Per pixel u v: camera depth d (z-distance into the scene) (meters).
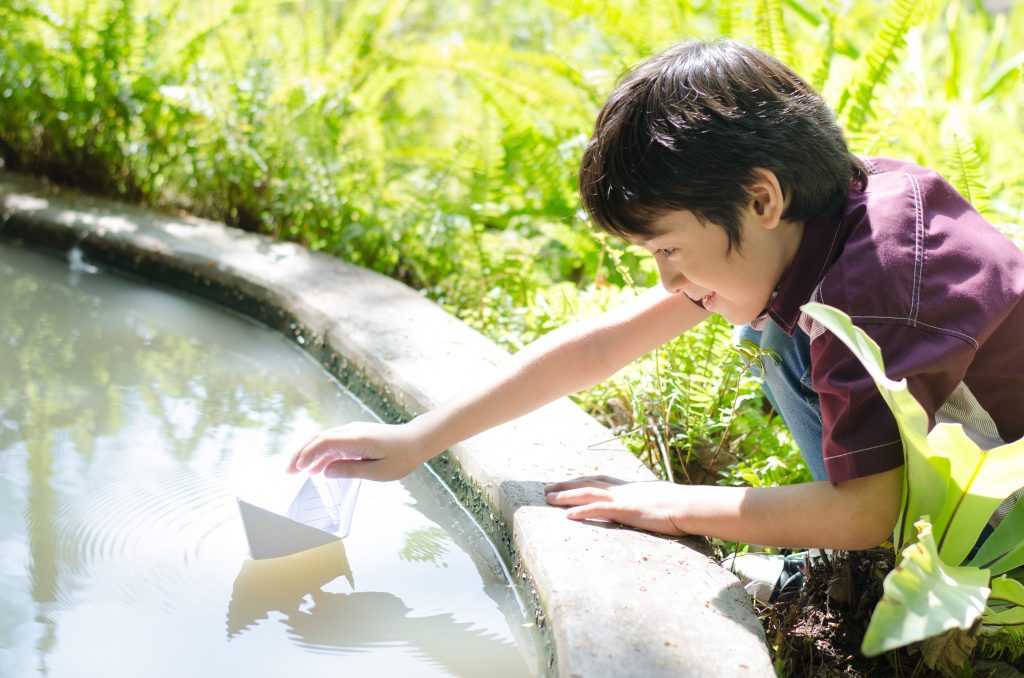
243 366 2.31
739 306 1.35
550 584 1.27
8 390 2.04
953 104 2.92
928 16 2.82
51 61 3.31
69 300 2.65
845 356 1.21
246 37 3.50
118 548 1.48
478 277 2.65
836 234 1.29
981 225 1.34
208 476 1.72
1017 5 3.48
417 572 1.51
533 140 3.00
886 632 1.00
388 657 1.30
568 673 1.10
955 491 1.18
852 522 1.22
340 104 3.24
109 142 3.28
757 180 1.22
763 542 1.30
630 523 1.42
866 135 2.45
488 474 1.61
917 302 1.20
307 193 2.96
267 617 1.37
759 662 1.12
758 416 1.85
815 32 3.11
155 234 2.89
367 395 2.12
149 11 3.36
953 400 1.30
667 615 1.21
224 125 3.11
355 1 3.82
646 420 1.83
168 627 1.32
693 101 1.23
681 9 2.98
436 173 3.13
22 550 1.46
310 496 1.53
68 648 1.26
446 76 4.36
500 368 1.57
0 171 3.42
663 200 1.22
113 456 1.78
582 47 3.64
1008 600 1.22
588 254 2.67
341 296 2.46
